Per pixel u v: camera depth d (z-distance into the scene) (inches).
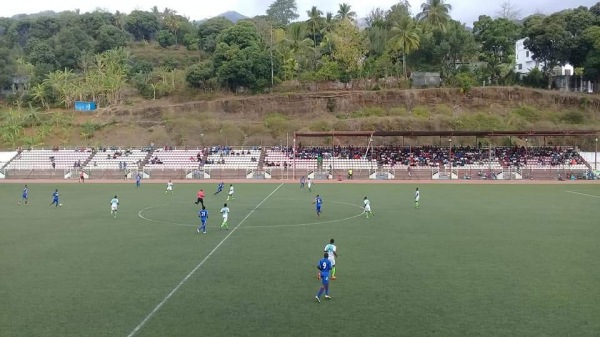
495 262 1030.4
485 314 727.1
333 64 4854.8
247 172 3198.8
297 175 3211.1
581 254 1101.7
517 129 3949.3
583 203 1964.8
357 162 3336.6
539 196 2210.9
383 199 2105.1
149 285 868.0
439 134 3139.8
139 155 3479.3
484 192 2386.8
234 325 683.4
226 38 5009.8
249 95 4731.8
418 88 4672.7
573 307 756.0
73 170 3245.6
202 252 1120.2
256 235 1322.6
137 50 6579.7
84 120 4370.1
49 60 5644.7
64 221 1544.0
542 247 1173.1
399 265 1003.9
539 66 5152.6
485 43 4977.9
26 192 1982.0
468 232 1359.5
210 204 1939.0
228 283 879.7
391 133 3174.2
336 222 1528.1
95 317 714.8
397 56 5078.7
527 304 769.6
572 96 4419.3
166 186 2709.2
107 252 1120.8
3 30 7593.5
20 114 4389.8
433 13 5064.0
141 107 4562.0
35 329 670.5
